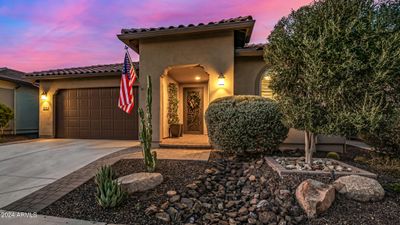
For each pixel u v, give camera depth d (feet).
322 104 14.19
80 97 39.37
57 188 14.73
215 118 20.61
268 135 19.52
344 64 12.80
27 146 30.30
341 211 11.30
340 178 13.17
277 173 15.44
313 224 10.69
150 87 17.19
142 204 12.39
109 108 38.11
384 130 15.56
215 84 27.45
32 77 38.86
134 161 19.71
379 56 12.34
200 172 16.76
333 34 13.21
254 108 19.57
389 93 12.68
